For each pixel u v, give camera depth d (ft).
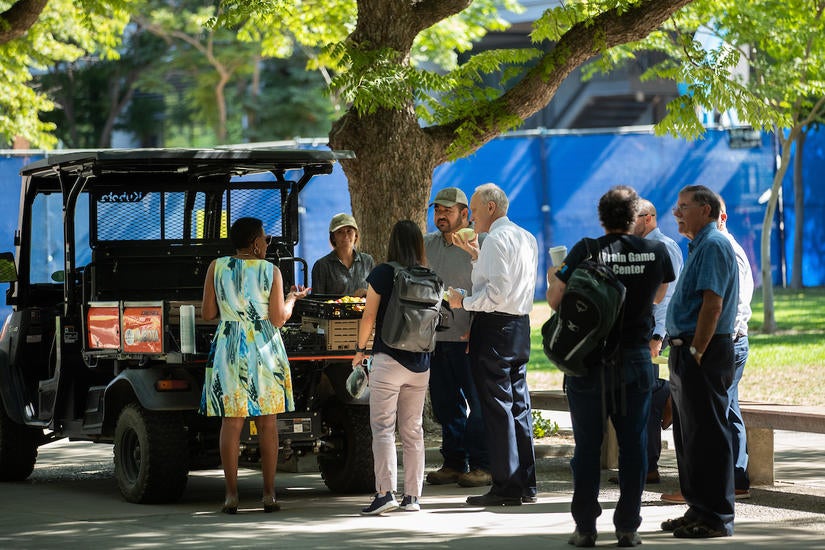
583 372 34.19
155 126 242.99
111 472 53.42
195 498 45.32
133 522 39.78
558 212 121.19
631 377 34.50
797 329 98.48
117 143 247.29
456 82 57.21
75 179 49.96
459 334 46.68
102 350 45.19
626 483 34.58
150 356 42.91
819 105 93.91
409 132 57.36
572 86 195.72
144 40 229.25
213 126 226.99
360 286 50.90
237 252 41.50
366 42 56.90
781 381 72.90
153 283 48.24
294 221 49.88
